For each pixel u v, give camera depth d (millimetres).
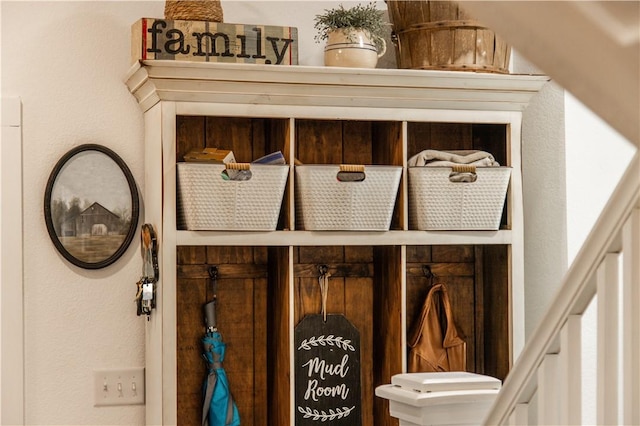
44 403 2676
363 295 2871
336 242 2559
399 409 2193
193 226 2447
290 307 2527
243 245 2549
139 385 2746
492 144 2838
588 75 626
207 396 2627
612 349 1567
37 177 2695
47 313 2688
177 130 2705
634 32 601
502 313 2775
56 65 2719
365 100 2566
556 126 2756
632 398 1508
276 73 2453
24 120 2688
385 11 2980
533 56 648
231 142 2764
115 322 2742
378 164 2824
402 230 2615
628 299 1497
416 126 2902
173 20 2477
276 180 2484
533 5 622
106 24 2764
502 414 1868
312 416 2686
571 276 1646
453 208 2629
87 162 2713
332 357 2729
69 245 2688
